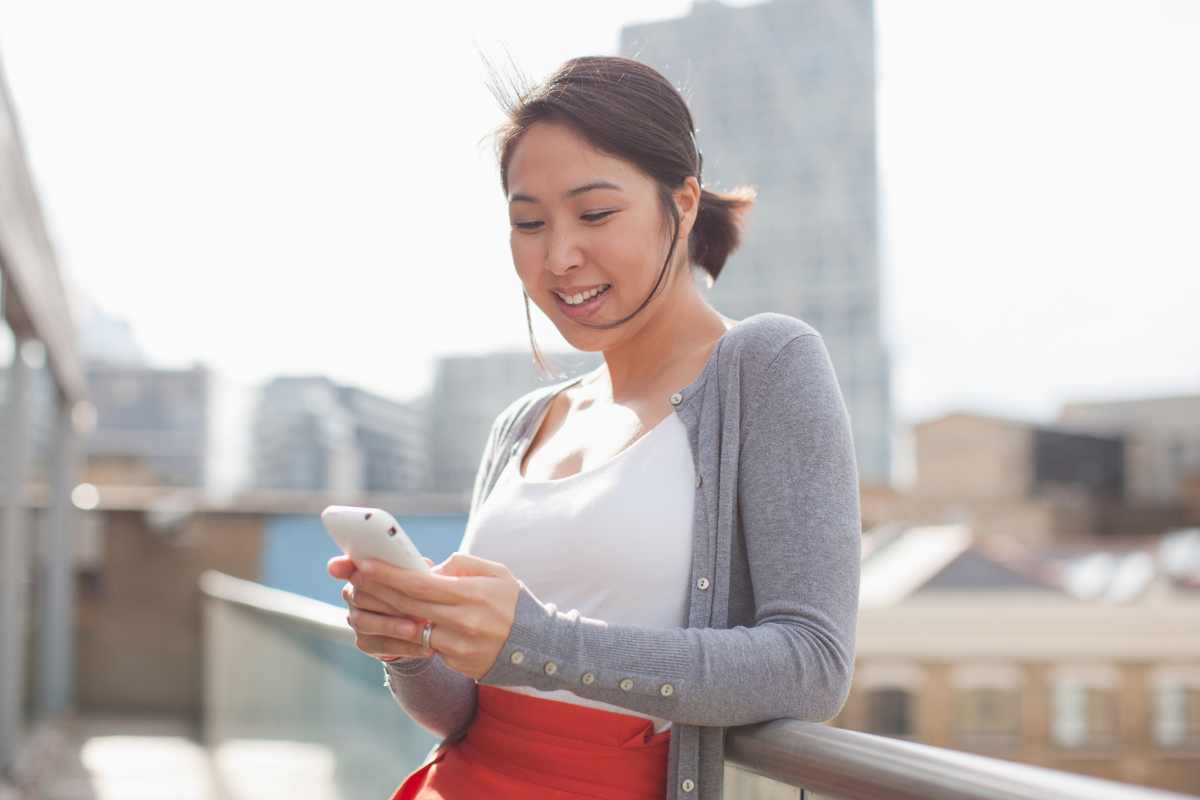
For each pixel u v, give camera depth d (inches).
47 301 195.0
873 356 2532.0
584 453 36.9
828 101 2652.6
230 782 183.0
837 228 2600.9
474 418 2586.1
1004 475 1769.2
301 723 139.7
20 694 196.2
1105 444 1892.2
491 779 34.9
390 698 103.7
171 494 518.3
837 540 29.8
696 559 31.9
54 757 216.1
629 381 38.0
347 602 29.1
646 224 34.3
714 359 33.9
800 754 26.9
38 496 219.0
